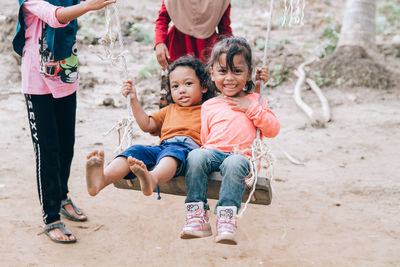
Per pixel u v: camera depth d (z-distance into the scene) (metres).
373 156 6.46
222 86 3.48
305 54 10.93
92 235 4.30
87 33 10.81
